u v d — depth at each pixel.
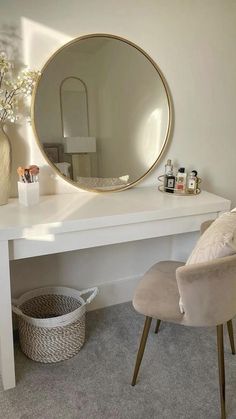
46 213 1.50
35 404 1.42
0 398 1.45
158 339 1.85
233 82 2.13
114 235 1.55
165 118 1.98
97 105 1.78
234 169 2.32
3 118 1.55
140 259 2.22
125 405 1.42
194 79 2.01
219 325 1.32
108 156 1.88
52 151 1.74
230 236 1.22
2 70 1.51
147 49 1.84
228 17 2.00
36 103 1.64
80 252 2.01
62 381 1.54
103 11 1.69
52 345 1.62
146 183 2.05
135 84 1.85
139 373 1.59
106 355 1.72
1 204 1.60
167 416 1.37
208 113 2.11
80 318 1.69
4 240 1.31
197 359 1.70
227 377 1.58
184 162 2.13
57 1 1.59
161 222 1.65
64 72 1.68
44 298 1.91
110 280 2.17
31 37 1.58
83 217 1.45
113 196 1.84
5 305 1.38
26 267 1.88
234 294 1.26
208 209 1.74
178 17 1.87
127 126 1.88
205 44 1.98
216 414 1.38
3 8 1.49
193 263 1.29
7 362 1.46
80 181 1.84
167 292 1.46
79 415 1.37
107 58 1.75
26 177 1.58
